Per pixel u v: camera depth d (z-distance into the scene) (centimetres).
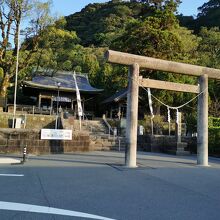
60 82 3472
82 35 7350
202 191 745
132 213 545
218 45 4694
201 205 619
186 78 2859
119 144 1959
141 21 3216
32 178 829
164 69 1209
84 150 1720
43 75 3197
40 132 1553
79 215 520
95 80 4256
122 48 3047
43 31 2636
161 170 1053
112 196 664
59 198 631
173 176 939
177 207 597
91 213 535
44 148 1556
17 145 1491
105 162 1234
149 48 2912
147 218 520
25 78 3191
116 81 3403
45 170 970
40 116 2675
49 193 669
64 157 1383
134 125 1120
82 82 3703
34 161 1195
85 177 870
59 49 3120
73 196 652
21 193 661
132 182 823
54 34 2683
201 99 1283
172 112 3023
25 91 3534
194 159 1540
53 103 3562
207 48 4681
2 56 2634
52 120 2700
